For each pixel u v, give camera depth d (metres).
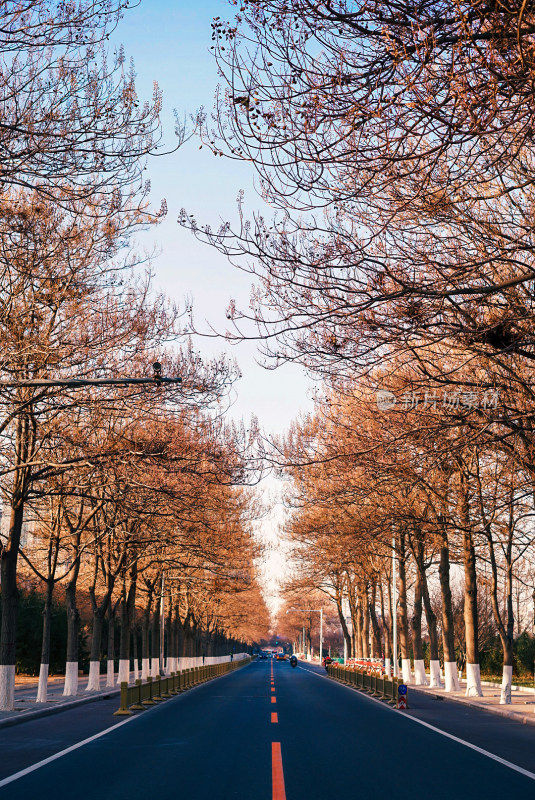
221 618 99.38
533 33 10.54
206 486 35.06
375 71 10.90
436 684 40.47
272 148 11.48
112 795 10.62
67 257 21.86
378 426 22.41
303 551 53.75
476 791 11.06
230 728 19.61
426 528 34.47
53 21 13.66
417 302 14.42
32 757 14.49
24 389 24.14
